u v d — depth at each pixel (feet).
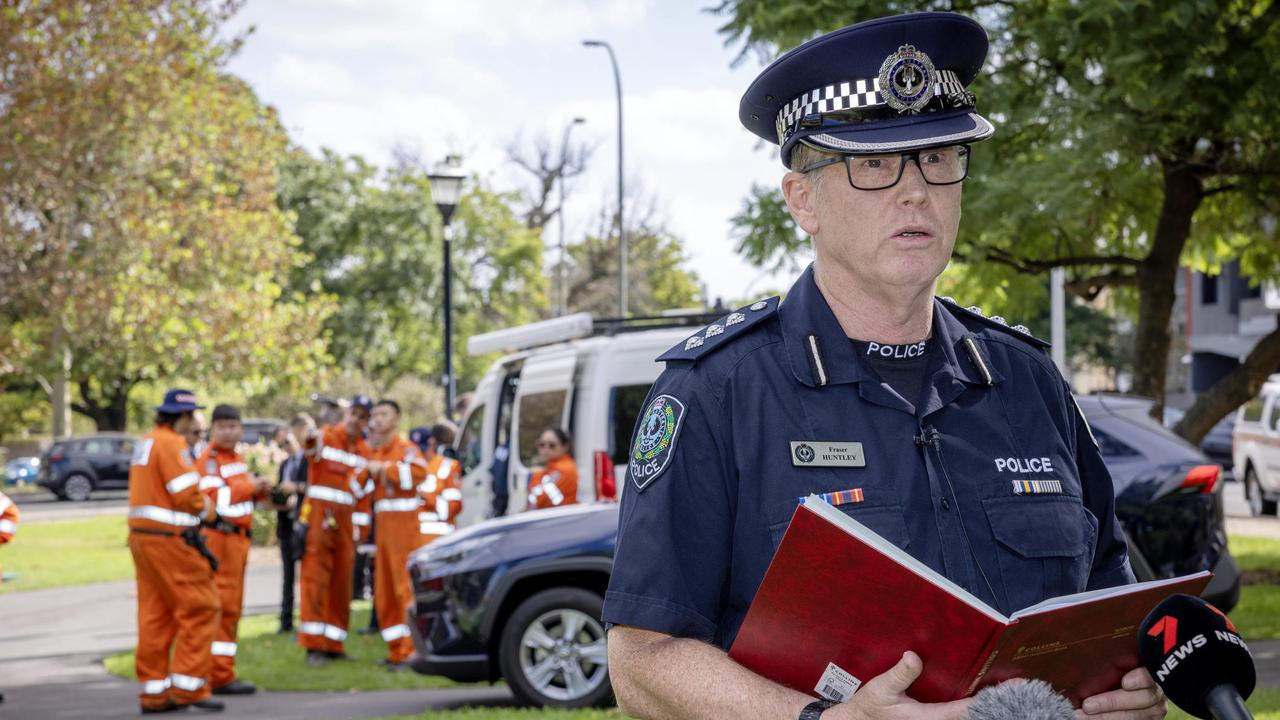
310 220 146.20
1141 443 24.68
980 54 6.33
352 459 32.04
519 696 23.36
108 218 69.05
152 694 26.03
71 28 62.44
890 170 6.05
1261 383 36.78
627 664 5.84
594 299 161.68
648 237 156.35
